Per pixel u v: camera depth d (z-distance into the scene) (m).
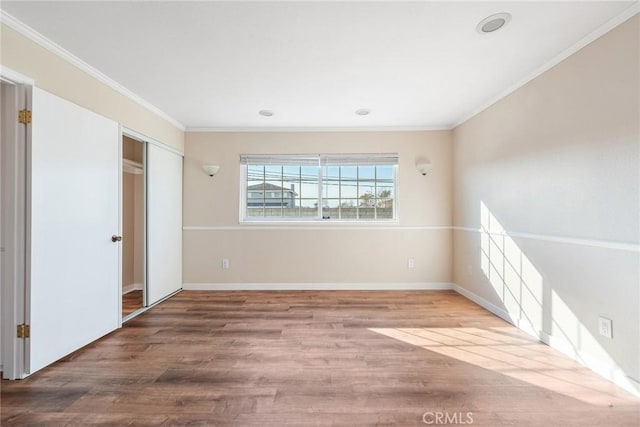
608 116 1.92
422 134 4.25
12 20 1.88
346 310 3.36
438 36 2.08
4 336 1.97
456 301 3.69
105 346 2.45
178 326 2.90
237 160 4.29
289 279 4.29
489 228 3.30
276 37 2.09
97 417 1.61
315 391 1.84
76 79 2.39
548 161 2.43
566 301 2.26
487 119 3.32
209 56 2.35
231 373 2.04
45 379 1.96
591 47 2.04
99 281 2.59
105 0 1.72
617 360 1.88
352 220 4.36
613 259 1.90
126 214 4.14
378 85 2.87
